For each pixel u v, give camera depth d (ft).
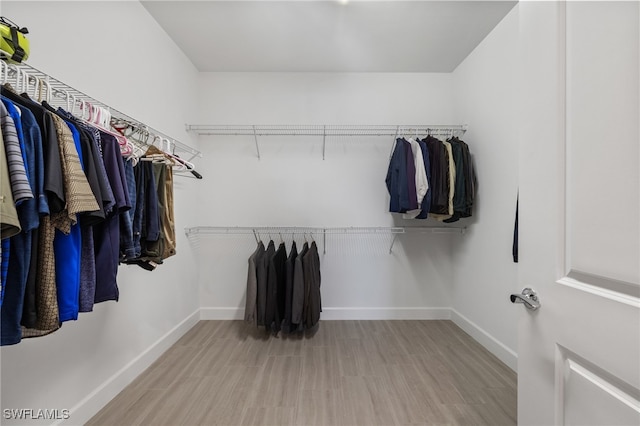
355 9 6.14
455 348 6.78
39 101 2.79
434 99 8.73
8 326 2.23
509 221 6.11
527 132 2.50
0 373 3.28
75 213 2.48
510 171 6.07
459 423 4.33
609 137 1.82
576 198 2.05
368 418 4.43
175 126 7.36
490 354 6.50
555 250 2.21
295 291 6.85
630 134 1.70
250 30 6.84
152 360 6.11
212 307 8.70
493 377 5.57
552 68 2.23
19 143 2.14
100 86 4.81
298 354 6.46
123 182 3.34
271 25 6.66
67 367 4.10
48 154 2.33
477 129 7.37
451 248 8.77
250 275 7.01
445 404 4.76
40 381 3.71
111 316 4.97
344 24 6.61
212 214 8.73
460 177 7.07
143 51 6.00
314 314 7.18
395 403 4.78
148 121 6.19
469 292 7.70
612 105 1.80
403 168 7.07
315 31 6.86
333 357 6.32
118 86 5.24
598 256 1.88
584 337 1.95
